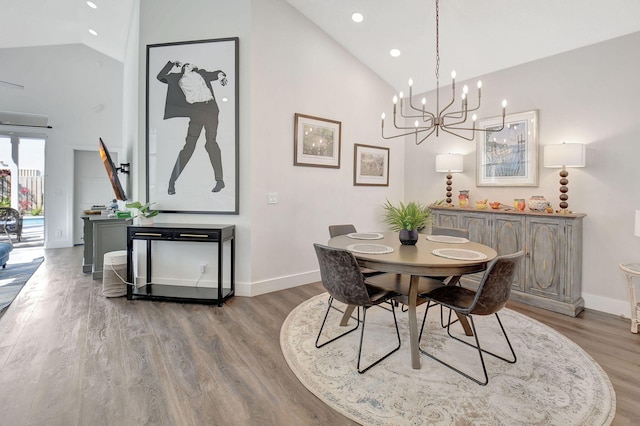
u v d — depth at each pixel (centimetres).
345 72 418
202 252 351
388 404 170
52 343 233
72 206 630
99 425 153
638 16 270
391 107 473
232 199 341
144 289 341
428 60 400
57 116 614
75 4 460
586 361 215
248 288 341
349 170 428
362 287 202
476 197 407
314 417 161
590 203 311
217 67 338
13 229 628
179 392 179
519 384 189
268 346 232
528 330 262
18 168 639
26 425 152
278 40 355
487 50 356
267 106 349
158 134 347
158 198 350
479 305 191
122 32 499
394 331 260
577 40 308
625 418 160
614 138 296
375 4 336
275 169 358
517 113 361
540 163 345
